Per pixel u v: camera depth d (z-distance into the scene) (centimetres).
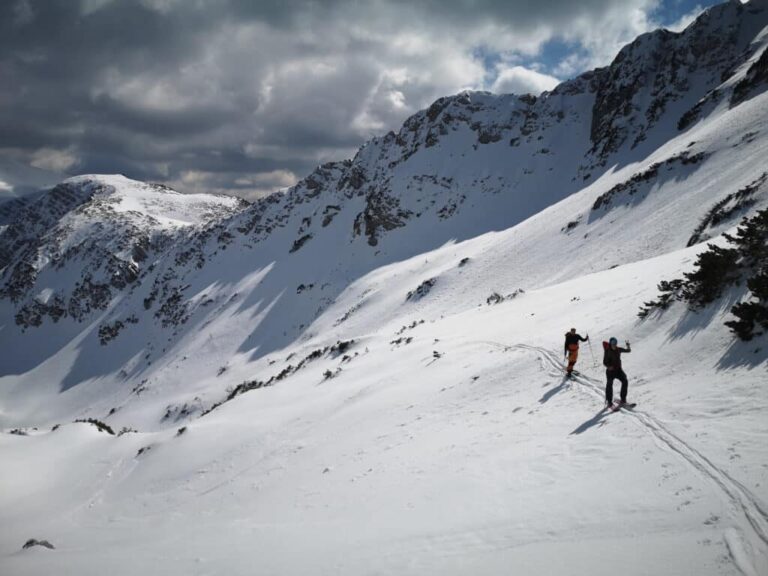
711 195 5056
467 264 9100
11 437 4647
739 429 805
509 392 1577
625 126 12669
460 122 18888
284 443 2380
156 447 3403
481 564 675
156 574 1017
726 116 6881
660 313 1491
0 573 1298
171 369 14138
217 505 1941
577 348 1458
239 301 16762
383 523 976
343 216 19225
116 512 2541
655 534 627
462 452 1230
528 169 15450
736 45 12281
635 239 5578
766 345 989
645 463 821
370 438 1770
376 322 9206
